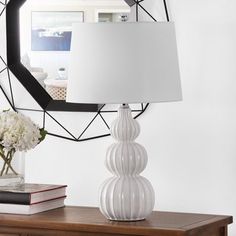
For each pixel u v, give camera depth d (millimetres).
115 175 2512
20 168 2770
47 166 3057
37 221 2459
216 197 2770
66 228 2412
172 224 2381
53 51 3004
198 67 2781
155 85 2279
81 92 2309
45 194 2672
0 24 3100
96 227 2369
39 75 3031
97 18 2936
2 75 3115
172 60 2342
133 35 2281
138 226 2334
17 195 2594
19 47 3062
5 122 2621
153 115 2863
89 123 2982
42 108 3041
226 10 2734
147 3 2867
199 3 2775
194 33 2785
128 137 2465
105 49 2285
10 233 2518
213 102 2764
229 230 2748
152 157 2867
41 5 3012
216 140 2764
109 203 2438
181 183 2824
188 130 2807
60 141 3033
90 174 2986
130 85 2264
